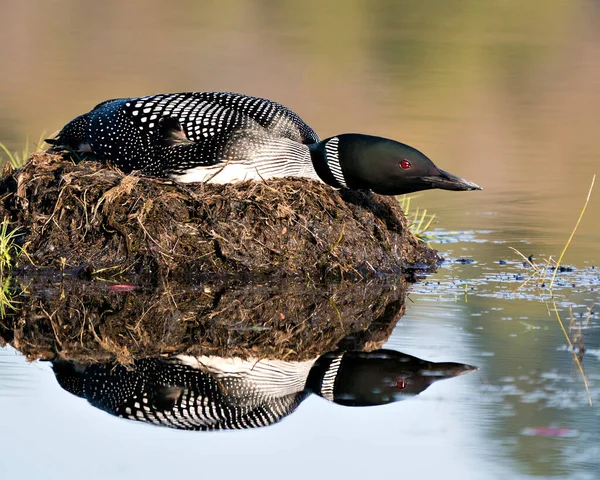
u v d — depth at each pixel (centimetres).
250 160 1137
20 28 2841
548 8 3172
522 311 1003
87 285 1062
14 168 1253
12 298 1023
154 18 3084
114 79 2202
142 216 1090
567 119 2031
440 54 2597
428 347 900
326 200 1149
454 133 1872
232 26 2953
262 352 897
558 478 669
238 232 1105
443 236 1328
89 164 1177
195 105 1156
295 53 2570
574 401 775
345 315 998
